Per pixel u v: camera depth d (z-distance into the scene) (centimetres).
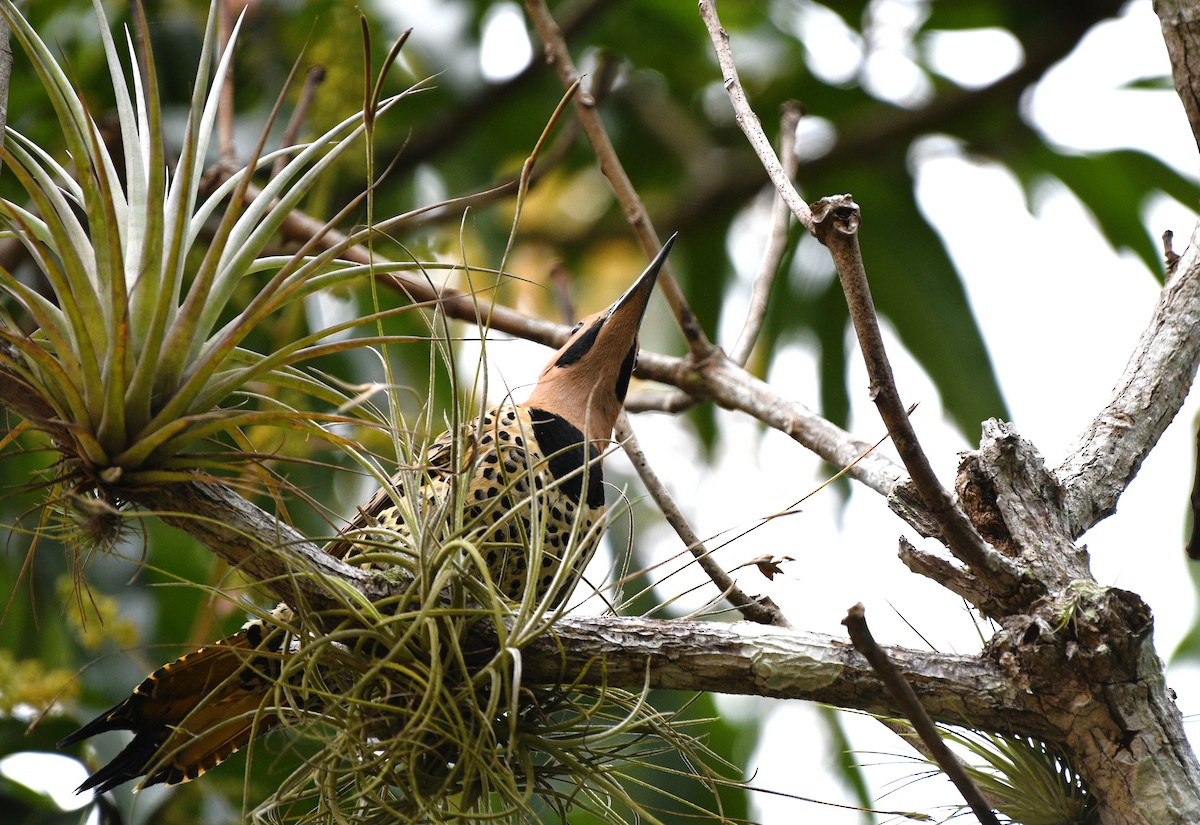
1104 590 501
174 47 1073
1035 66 1415
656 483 633
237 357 506
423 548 495
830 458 699
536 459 702
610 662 517
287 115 1047
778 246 836
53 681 849
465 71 1197
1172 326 616
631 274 1446
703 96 1445
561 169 1398
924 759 529
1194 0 580
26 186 446
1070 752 505
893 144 1440
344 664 497
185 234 492
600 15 1253
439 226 1162
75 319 452
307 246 478
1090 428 601
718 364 781
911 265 1435
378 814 510
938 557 535
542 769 519
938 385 1396
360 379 1017
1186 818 478
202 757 616
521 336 821
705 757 911
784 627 552
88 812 845
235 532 489
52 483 481
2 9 487
